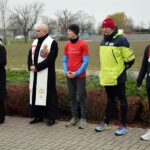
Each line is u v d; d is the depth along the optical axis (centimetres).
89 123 858
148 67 730
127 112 816
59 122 871
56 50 836
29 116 920
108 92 786
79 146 706
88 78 1055
